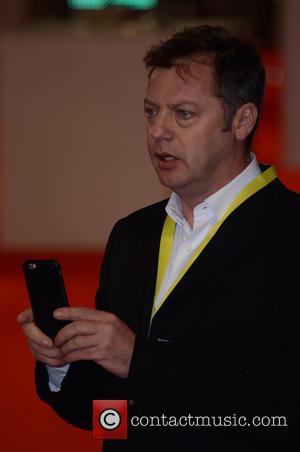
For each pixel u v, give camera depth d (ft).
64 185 53.47
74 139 53.01
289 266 11.20
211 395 10.71
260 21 90.74
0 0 69.31
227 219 11.73
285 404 10.71
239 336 11.12
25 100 52.65
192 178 11.69
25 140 53.11
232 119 11.68
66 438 24.52
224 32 11.93
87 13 76.64
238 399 10.69
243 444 11.19
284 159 60.08
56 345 11.03
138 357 10.77
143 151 52.90
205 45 11.64
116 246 13.21
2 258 51.78
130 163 53.01
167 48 11.73
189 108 11.45
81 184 53.42
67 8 76.69
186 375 10.77
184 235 12.33
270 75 69.72
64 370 12.69
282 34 59.41
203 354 11.17
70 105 52.65
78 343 10.64
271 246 11.41
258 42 12.15
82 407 12.84
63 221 53.72
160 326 11.50
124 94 52.44
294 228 11.52
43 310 11.44
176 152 11.60
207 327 11.26
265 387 10.73
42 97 52.60
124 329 10.88
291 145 59.57
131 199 53.31
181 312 11.44
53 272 11.37
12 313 38.63
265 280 11.23
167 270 12.20
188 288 11.44
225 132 11.68
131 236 13.07
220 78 11.50
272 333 11.00
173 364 10.80
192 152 11.53
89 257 51.88
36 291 11.46
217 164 11.80
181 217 12.41
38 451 23.57
